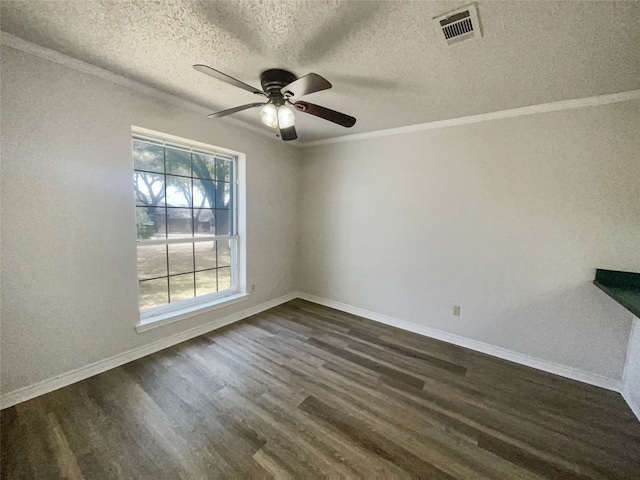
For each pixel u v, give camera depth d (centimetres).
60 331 190
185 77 202
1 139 161
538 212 229
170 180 261
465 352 259
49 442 146
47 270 182
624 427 169
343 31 143
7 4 128
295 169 385
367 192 329
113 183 209
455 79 188
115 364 219
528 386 208
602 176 204
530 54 156
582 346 218
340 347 262
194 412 171
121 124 210
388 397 191
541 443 155
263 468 136
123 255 219
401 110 246
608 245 206
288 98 183
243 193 318
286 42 153
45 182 178
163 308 261
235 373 214
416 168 290
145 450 144
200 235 291
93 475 129
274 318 330
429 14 128
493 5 121
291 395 190
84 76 189
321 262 381
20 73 164
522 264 239
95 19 139
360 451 147
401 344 272
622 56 153
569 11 122
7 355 169
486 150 249
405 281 306
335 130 313
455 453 147
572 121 212
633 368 191
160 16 136
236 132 300
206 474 132
